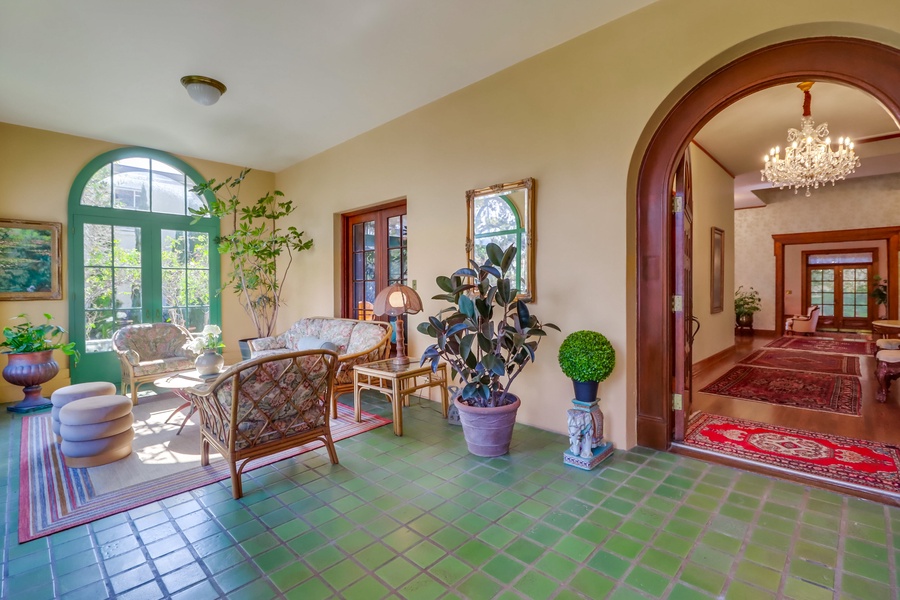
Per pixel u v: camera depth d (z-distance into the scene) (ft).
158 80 12.04
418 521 7.08
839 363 21.20
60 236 15.89
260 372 8.02
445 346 9.86
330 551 6.32
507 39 10.34
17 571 5.97
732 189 22.97
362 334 14.79
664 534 6.64
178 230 18.81
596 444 9.37
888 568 5.81
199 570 5.95
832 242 33.12
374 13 9.19
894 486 8.05
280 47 10.48
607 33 9.80
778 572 5.76
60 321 15.98
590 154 10.20
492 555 6.18
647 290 10.06
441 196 13.55
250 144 17.52
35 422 12.55
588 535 6.64
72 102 13.41
